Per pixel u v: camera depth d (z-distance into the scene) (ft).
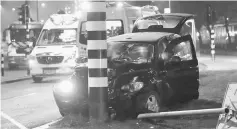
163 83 29.55
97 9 26.86
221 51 132.05
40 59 59.21
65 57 58.65
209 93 38.40
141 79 27.96
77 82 28.58
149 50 30.55
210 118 27.66
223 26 145.07
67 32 63.52
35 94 46.85
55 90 29.01
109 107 27.17
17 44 93.40
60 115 32.71
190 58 33.47
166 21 40.96
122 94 27.12
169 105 31.53
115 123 26.76
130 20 54.95
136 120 27.40
